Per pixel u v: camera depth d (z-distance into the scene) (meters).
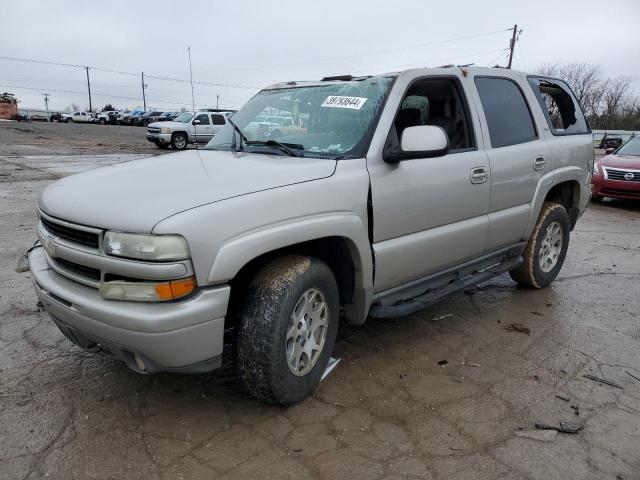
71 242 2.59
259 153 3.35
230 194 2.52
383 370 3.37
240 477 2.35
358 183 2.99
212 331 2.43
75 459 2.45
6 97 59.69
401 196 3.22
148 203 2.43
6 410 2.83
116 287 2.35
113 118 53.75
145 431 2.68
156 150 22.64
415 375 3.31
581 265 6.04
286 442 2.61
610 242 7.30
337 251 3.11
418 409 2.93
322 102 3.53
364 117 3.28
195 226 2.31
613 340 3.93
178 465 2.42
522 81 4.57
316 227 2.73
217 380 3.20
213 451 2.53
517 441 2.65
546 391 3.15
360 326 4.07
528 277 4.86
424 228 3.46
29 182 11.45
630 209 10.40
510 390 3.15
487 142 3.96
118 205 2.46
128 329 2.32
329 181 2.86
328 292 2.96
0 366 3.31
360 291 3.14
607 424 2.82
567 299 4.84
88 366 3.33
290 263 2.76
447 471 2.42
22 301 4.40
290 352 2.79
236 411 2.87
